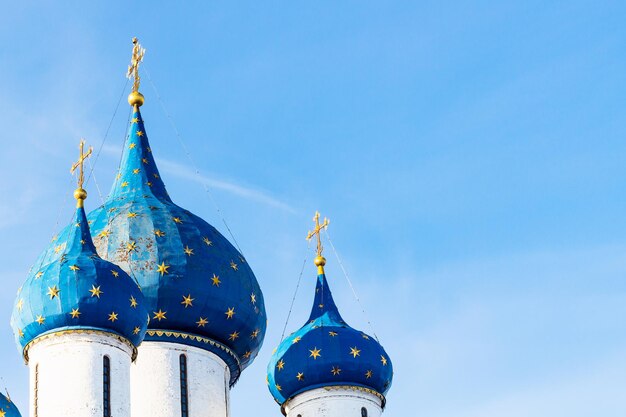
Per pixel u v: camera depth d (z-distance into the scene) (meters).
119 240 55.72
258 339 58.03
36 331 50.12
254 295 57.38
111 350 49.97
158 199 58.47
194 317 55.59
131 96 62.00
